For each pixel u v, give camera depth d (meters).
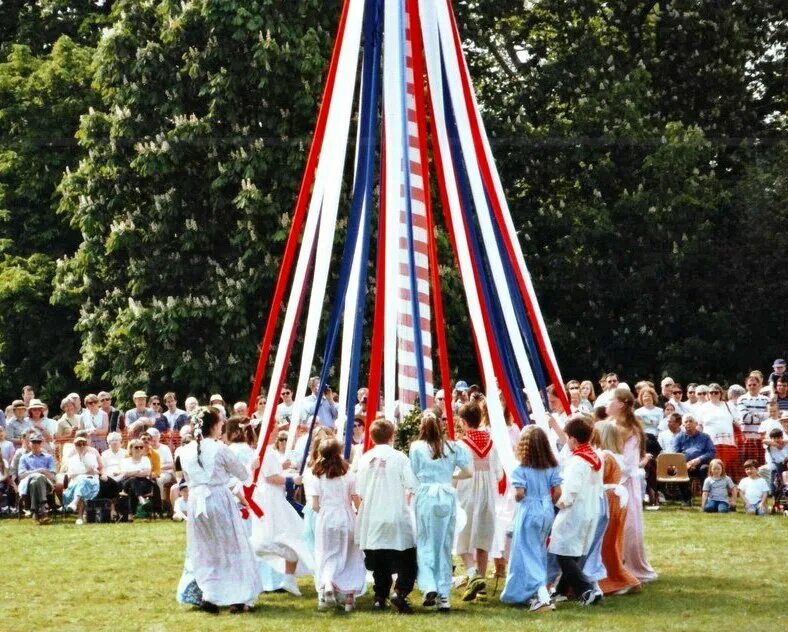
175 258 23.05
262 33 22.34
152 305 22.88
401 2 11.29
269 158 22.39
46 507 16.16
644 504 17.02
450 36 11.62
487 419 11.34
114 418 18.67
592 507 9.92
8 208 27.16
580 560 10.15
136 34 23.55
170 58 23.17
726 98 27.34
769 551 12.57
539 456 9.89
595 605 9.82
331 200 11.24
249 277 22.34
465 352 24.20
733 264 25.16
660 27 27.11
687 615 9.36
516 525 9.91
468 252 11.20
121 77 23.27
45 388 26.19
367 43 11.52
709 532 13.98
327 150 11.41
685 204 25.31
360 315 11.20
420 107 11.24
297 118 22.86
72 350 26.61
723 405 17.61
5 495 16.88
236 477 10.01
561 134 25.66
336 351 22.56
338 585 9.79
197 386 22.34
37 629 9.15
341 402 11.67
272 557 10.64
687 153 25.08
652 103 26.94
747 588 10.55
